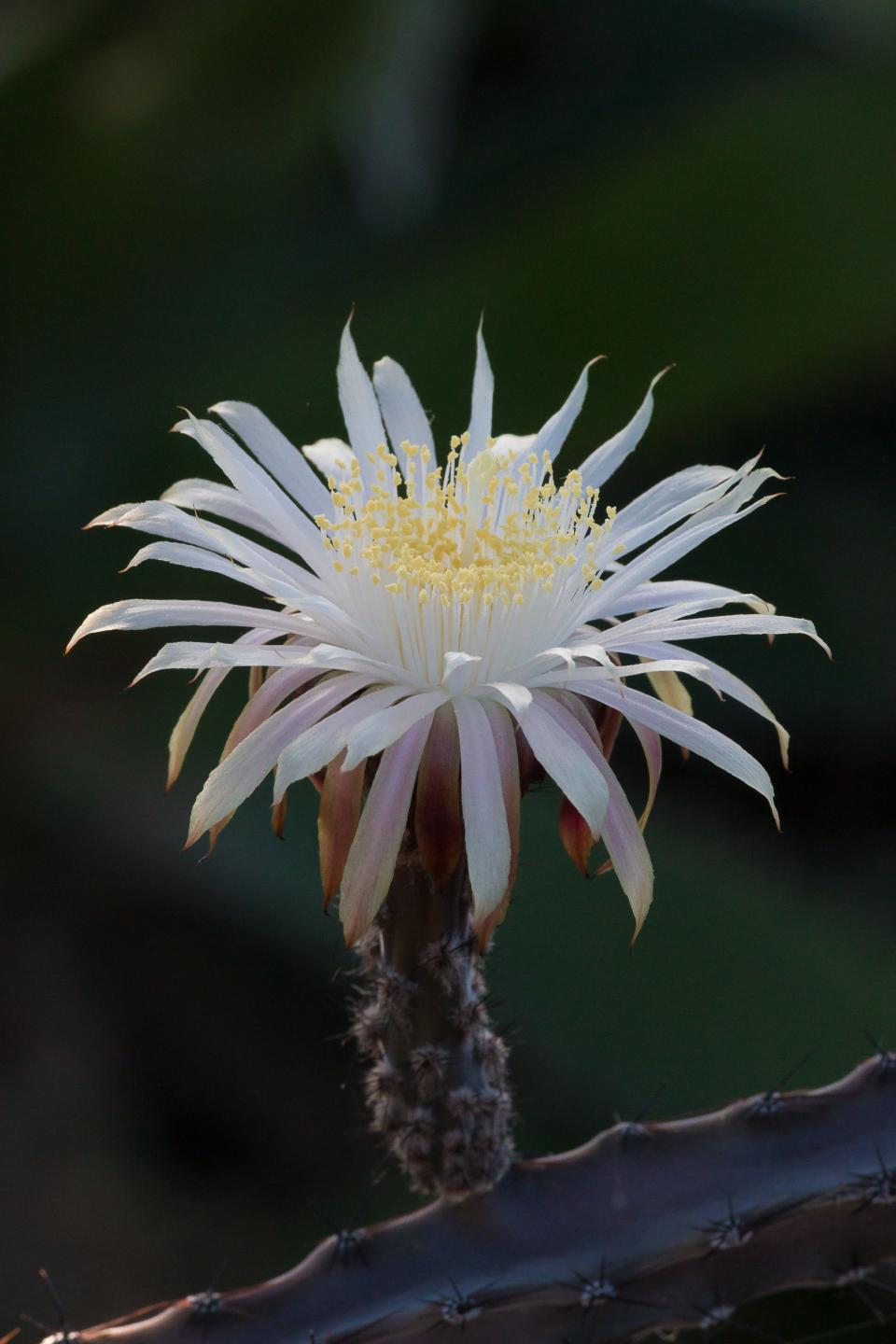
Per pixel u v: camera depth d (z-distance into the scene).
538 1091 0.78
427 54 0.88
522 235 0.86
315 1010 0.94
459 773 0.58
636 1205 0.60
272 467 0.61
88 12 0.83
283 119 0.91
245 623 0.59
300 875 0.81
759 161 0.82
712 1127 0.60
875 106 0.82
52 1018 0.91
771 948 0.74
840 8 0.91
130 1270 0.77
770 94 0.86
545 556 0.60
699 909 0.76
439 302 0.87
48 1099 0.87
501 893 0.57
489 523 0.61
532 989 0.73
